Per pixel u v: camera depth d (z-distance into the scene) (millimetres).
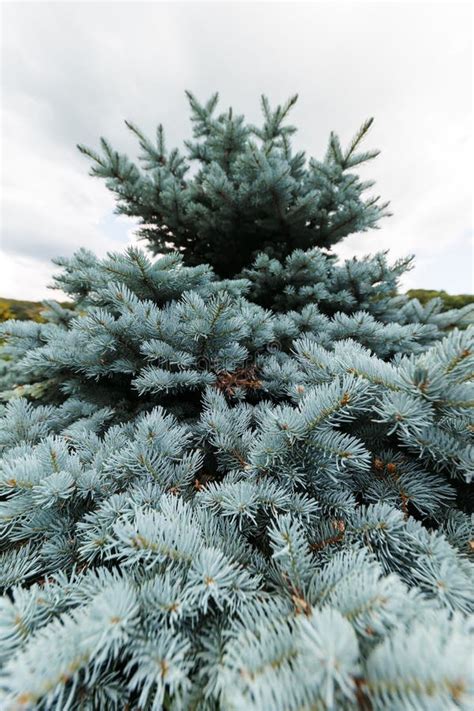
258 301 2973
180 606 537
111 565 818
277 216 2652
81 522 827
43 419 1511
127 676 548
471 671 332
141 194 2896
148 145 3260
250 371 1672
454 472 872
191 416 1649
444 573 611
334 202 2723
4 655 508
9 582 750
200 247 3555
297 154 3160
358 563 607
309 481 908
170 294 1842
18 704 388
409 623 470
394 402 742
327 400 828
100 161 2615
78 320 1415
